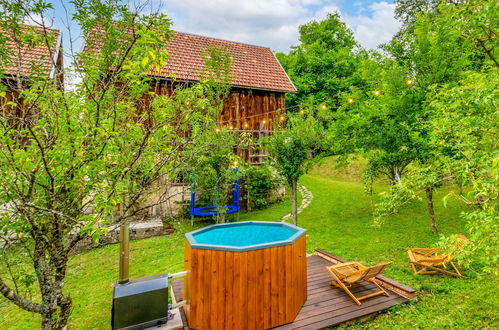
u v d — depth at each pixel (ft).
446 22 10.96
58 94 8.61
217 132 29.09
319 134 30.19
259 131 42.01
